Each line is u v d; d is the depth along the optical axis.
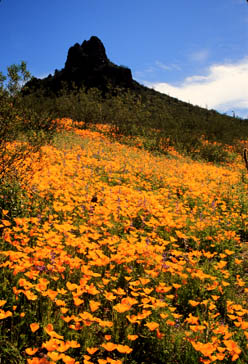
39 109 18.05
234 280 4.48
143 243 4.32
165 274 4.11
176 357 2.80
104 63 54.03
